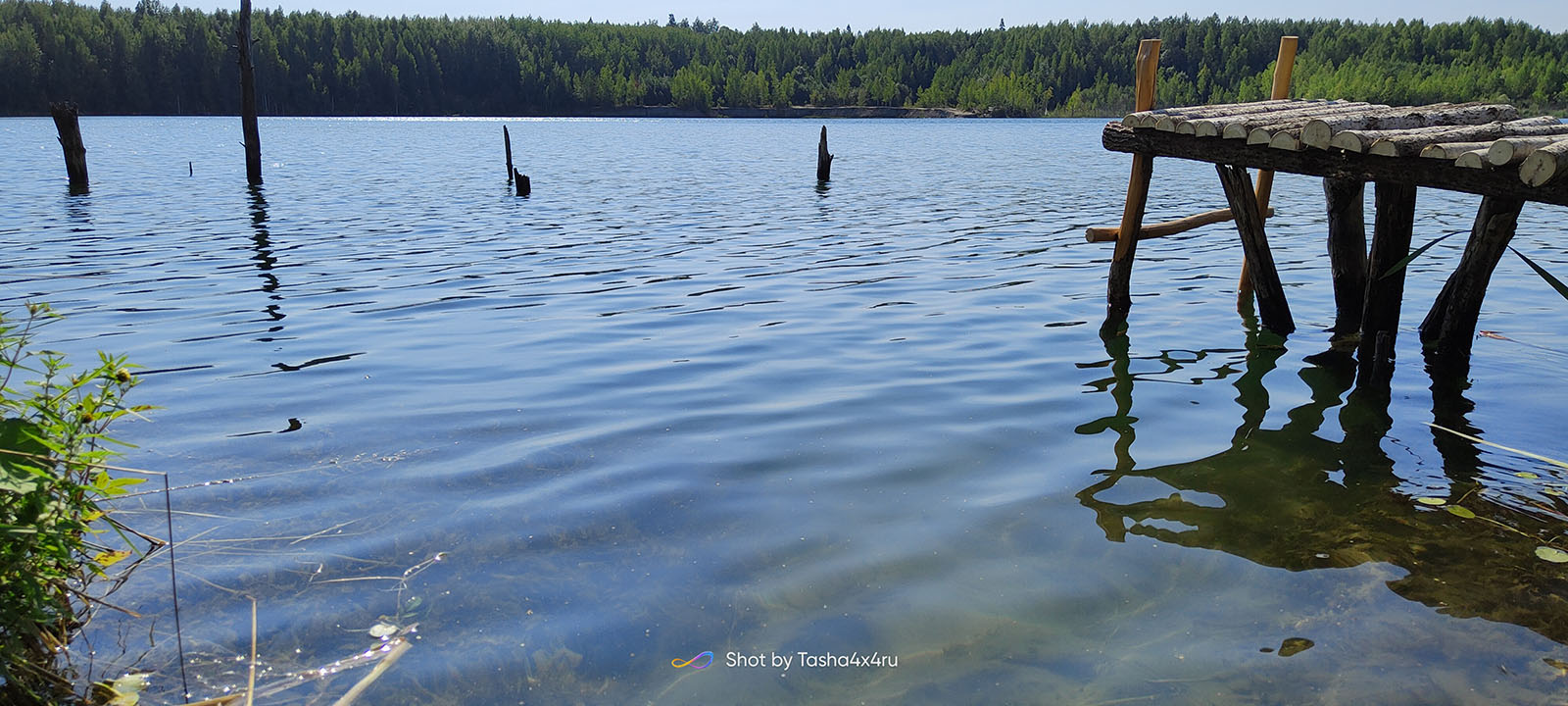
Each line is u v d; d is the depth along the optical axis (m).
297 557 4.21
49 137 50.41
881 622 3.77
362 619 3.74
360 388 6.77
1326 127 6.51
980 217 17.92
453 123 96.19
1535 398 6.75
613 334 8.50
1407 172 6.23
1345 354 7.96
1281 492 5.05
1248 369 7.51
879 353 7.86
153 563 4.14
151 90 110.94
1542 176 5.21
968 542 4.43
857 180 26.61
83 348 7.86
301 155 37.66
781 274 11.75
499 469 5.23
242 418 6.07
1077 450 5.64
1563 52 128.25
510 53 133.62
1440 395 6.84
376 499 4.82
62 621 3.54
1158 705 3.28
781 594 3.96
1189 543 4.45
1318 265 12.41
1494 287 10.80
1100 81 133.25
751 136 61.03
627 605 3.87
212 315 9.24
